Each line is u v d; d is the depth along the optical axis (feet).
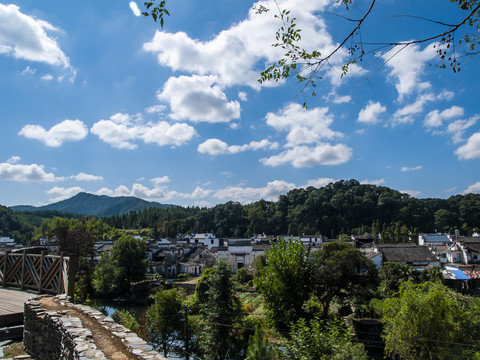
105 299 141.90
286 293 87.86
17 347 26.55
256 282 93.09
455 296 63.98
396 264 112.88
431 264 163.73
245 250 206.28
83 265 145.79
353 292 93.61
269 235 345.92
